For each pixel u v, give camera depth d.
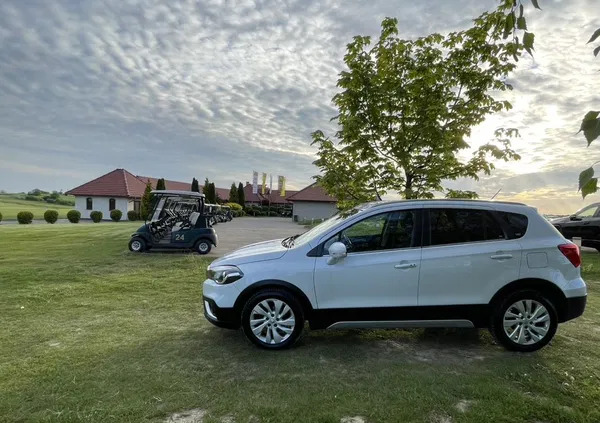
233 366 3.60
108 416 2.74
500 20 2.36
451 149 5.52
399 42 5.86
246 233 20.03
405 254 3.98
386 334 4.49
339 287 3.95
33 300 6.01
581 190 1.25
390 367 3.59
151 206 11.65
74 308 5.61
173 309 5.59
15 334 4.47
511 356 3.86
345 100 5.91
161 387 3.17
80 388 3.14
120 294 6.45
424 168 5.78
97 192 40.53
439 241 4.03
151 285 7.10
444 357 3.84
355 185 6.21
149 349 4.02
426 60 5.82
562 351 3.99
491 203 4.16
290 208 61.06
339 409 2.84
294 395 3.05
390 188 6.28
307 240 4.34
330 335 4.46
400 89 5.69
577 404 2.94
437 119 5.70
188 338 4.36
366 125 5.82
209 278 4.34
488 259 3.92
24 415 2.75
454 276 3.92
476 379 3.32
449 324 3.98
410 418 2.74
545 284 3.92
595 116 1.17
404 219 4.13
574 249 4.02
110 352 3.93
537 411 2.81
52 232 17.72
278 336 4.00
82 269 8.63
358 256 4.01
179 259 10.19
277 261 4.08
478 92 5.60
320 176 6.38
